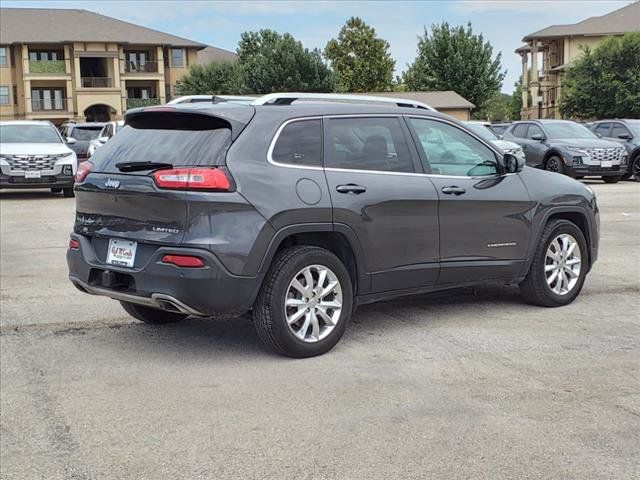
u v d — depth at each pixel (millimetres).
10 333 6211
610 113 44094
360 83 68188
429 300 7195
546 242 6730
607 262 9211
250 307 5211
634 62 43312
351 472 3682
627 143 22125
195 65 61469
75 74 60688
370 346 5715
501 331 6105
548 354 5500
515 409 4449
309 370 5160
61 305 7180
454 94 56344
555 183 6891
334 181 5477
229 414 4410
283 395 4695
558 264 6848
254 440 4055
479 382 4910
